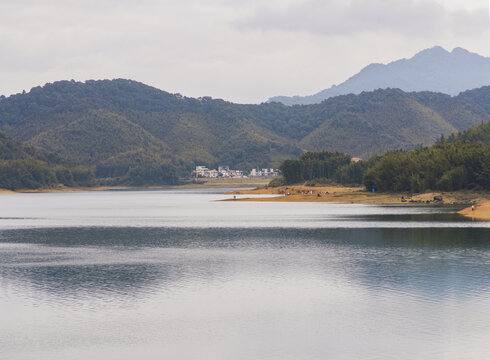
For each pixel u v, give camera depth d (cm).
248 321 4072
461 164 18750
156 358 3366
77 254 7381
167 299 4709
